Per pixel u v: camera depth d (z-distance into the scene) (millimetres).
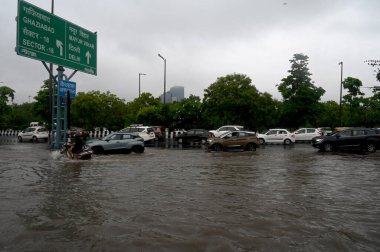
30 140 35844
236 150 23812
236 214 6137
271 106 41625
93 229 5180
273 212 6297
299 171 12180
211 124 41250
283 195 7891
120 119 45844
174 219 5773
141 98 51125
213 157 17844
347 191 8406
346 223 5586
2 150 21812
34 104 40188
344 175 11195
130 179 10172
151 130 29703
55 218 5801
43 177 10484
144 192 8148
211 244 4535
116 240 4688
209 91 40000
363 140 21672
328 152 21703
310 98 37094
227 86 38781
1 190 8336
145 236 4859
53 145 21078
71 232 5039
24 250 4312
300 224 5504
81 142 16391
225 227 5320
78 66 21094
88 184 9242
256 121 41156
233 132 23094
